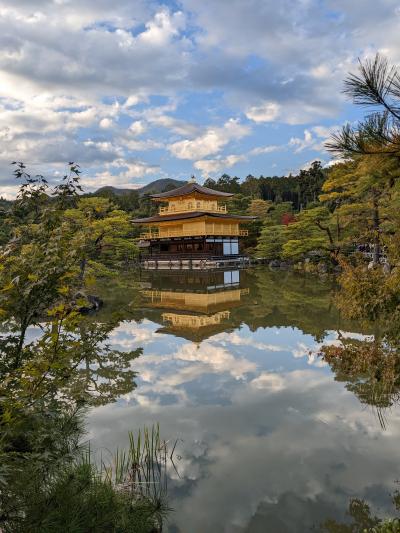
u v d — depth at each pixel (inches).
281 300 863.1
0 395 124.5
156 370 388.5
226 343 500.7
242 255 2050.9
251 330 577.0
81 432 174.4
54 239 139.6
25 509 121.4
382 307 220.8
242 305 811.4
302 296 911.7
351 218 1056.2
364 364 268.8
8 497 119.7
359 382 339.9
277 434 249.6
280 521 168.2
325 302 815.1
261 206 2522.1
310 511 174.9
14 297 135.5
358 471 205.5
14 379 133.0
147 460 218.4
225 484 196.1
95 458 217.8
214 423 267.0
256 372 379.6
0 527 114.7
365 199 1000.9
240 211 2509.8
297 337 522.9
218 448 232.5
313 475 202.4
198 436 248.4
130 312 178.5
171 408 293.9
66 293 144.2
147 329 594.2
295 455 222.7
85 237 151.3
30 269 138.2
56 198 156.9
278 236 1787.6
